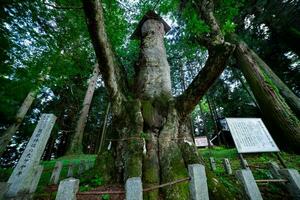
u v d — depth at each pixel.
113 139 3.63
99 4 2.74
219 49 3.21
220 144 15.43
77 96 15.31
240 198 3.11
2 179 4.75
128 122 3.68
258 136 4.43
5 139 6.63
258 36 11.35
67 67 5.51
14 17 3.91
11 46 4.06
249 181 2.17
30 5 3.90
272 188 3.47
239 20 10.33
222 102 14.77
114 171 3.30
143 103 4.00
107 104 17.25
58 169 4.91
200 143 14.31
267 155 6.77
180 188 2.70
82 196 2.85
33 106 14.38
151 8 6.93
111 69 3.40
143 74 4.95
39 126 3.11
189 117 4.18
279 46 11.44
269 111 6.65
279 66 12.06
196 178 1.92
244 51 8.24
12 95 4.71
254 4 9.46
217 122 16.59
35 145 2.86
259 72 7.32
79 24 5.32
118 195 2.84
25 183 2.52
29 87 4.71
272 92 6.71
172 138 3.48
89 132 20.64
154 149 3.32
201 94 3.61
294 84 11.80
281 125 6.22
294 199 2.52
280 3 9.54
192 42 7.56
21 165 2.65
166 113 3.89
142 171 3.00
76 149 11.13
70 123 17.16
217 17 7.14
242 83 12.00
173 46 11.66
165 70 5.13
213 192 2.83
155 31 6.31
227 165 4.70
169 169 2.98
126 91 4.57
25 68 4.45
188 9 7.25
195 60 15.74
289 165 5.32
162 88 4.55
